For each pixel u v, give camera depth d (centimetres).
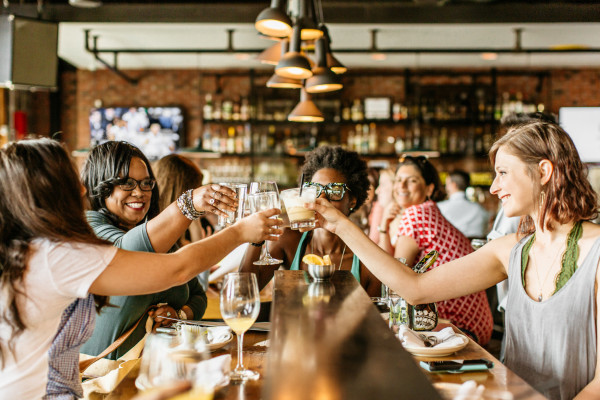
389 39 634
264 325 172
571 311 142
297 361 76
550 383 145
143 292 129
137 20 519
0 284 120
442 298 169
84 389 146
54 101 777
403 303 174
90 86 785
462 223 525
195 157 775
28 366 123
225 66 768
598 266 139
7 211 121
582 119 751
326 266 138
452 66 760
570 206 145
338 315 101
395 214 357
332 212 167
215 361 122
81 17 516
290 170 763
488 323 246
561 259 147
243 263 220
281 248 224
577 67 764
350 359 77
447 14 512
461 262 170
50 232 121
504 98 757
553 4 507
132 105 783
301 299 115
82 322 136
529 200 152
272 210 152
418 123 739
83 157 780
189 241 336
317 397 66
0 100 673
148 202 201
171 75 783
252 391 118
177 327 165
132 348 171
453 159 767
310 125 748
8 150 124
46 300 123
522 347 154
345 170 222
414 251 262
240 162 776
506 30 601
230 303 128
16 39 465
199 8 517
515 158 152
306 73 317
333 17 515
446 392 115
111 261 125
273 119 744
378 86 770
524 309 154
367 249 167
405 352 80
